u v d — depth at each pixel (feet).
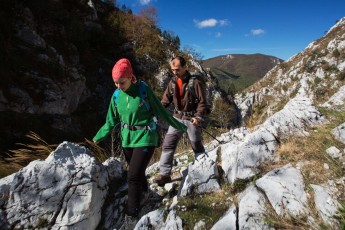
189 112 11.93
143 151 10.18
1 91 61.52
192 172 11.19
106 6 173.99
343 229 7.76
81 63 107.76
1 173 13.79
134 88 9.99
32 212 9.73
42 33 90.63
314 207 8.57
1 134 52.95
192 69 157.58
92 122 93.71
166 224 9.53
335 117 12.60
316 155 10.44
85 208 9.86
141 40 159.63
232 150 11.68
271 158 11.05
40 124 63.31
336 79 263.90
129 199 10.26
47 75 75.00
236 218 8.93
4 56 68.13
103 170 11.40
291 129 12.17
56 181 10.13
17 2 82.89
